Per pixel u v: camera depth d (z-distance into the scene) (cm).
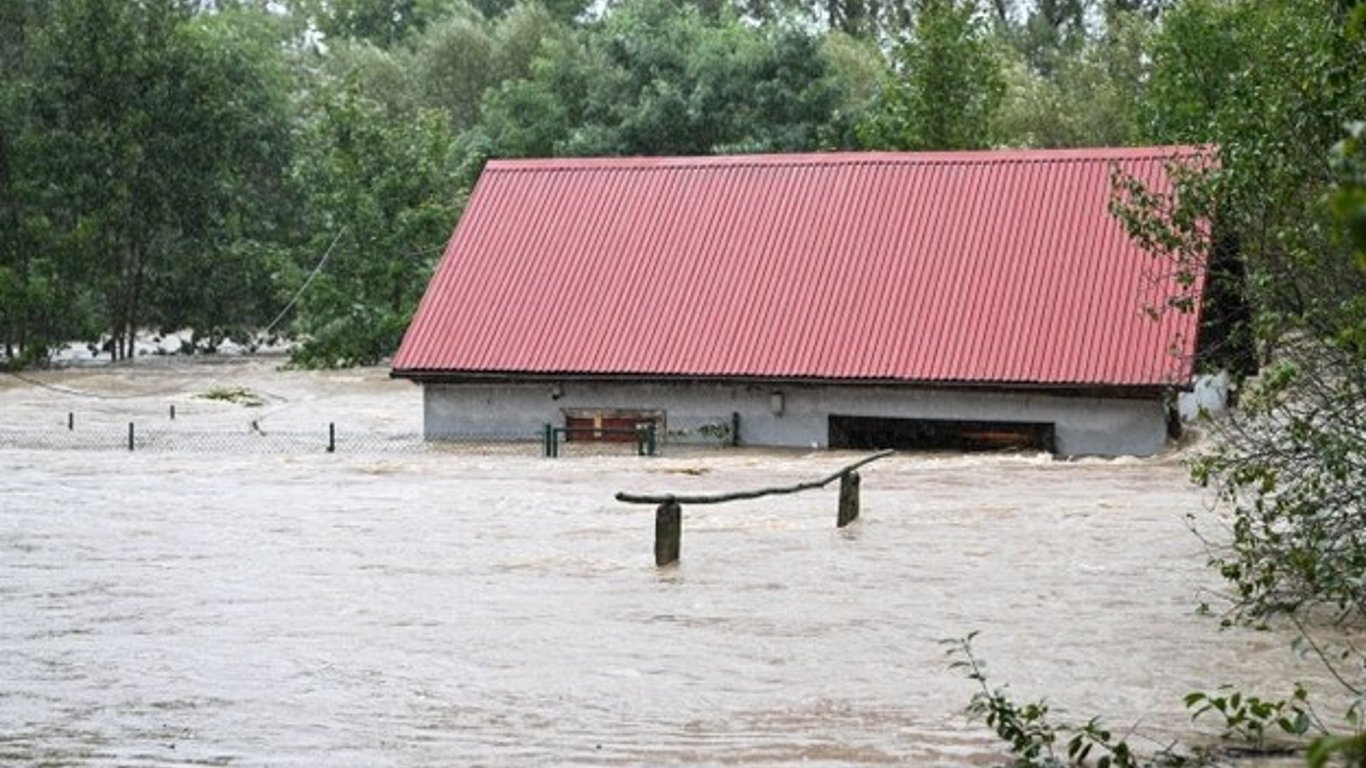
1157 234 2119
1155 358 4206
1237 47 5059
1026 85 8919
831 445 4488
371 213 7538
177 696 1689
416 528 3006
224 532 2986
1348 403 1803
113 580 2464
